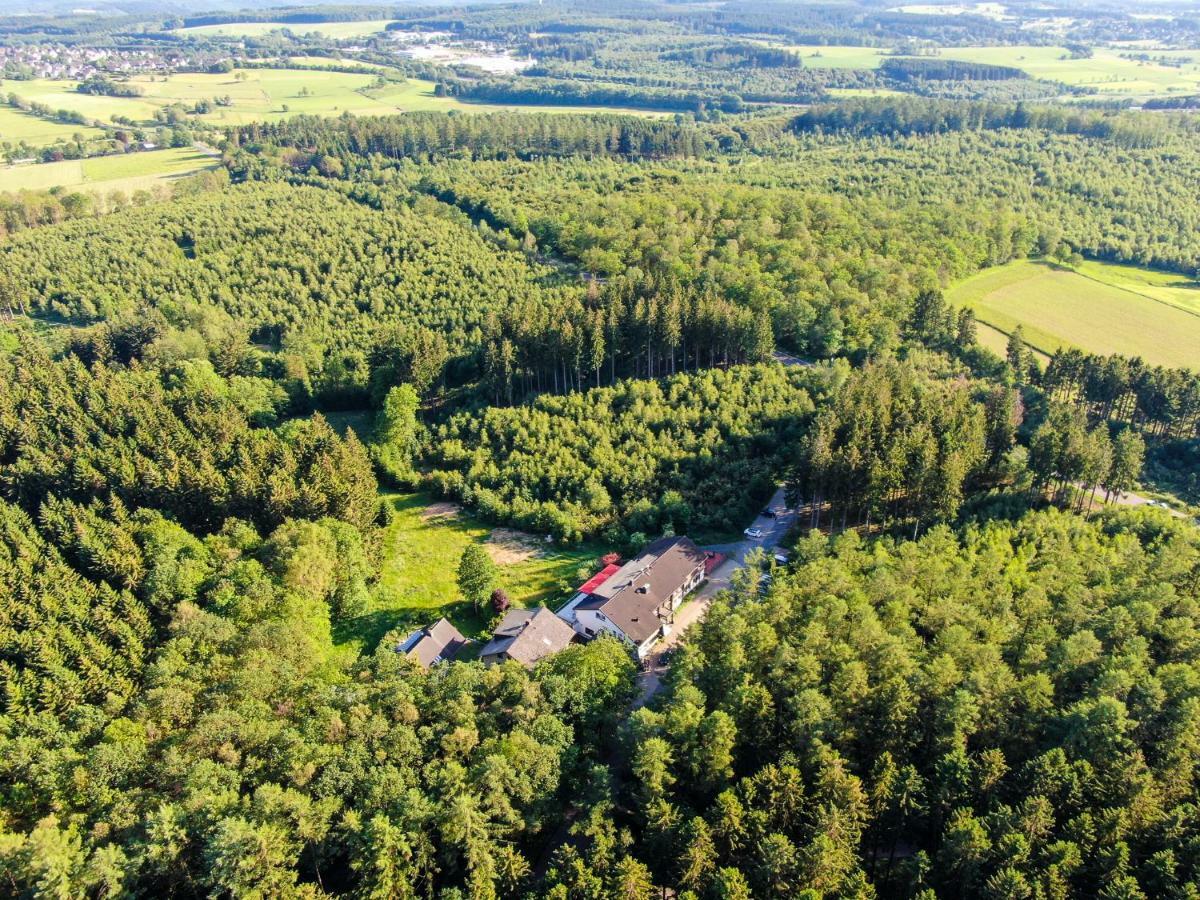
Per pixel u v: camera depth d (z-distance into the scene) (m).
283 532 104.38
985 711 69.94
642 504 122.81
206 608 93.88
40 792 67.75
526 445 136.75
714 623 84.56
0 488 123.50
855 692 71.81
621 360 162.62
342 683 81.31
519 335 156.38
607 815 68.06
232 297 197.25
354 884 63.91
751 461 132.00
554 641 93.38
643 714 71.44
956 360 160.62
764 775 65.19
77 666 83.56
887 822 65.56
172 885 61.22
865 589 88.50
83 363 169.25
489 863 61.78
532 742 69.56
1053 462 116.12
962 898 59.62
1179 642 78.69
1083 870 59.12
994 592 88.00
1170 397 140.75
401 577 114.31
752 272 179.62
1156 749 66.75
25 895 57.03
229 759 68.31
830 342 162.25
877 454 113.81
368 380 169.88
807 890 56.34
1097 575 91.31
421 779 68.25
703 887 61.00
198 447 125.06
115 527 103.69
